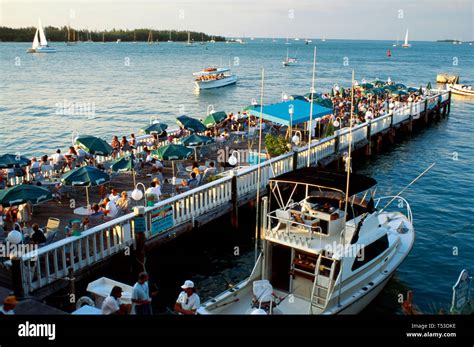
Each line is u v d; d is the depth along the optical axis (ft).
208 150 102.73
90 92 246.47
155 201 66.80
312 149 95.09
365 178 54.29
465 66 506.89
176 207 62.90
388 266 55.57
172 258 64.90
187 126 104.42
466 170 117.50
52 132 152.05
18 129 155.53
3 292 44.96
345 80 334.85
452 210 89.30
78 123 166.50
